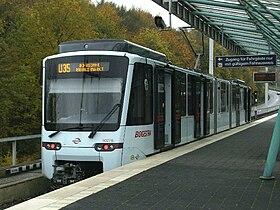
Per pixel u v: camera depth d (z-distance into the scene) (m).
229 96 27.72
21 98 27.58
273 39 25.66
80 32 27.67
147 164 11.69
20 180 11.88
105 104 11.97
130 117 12.10
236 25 24.22
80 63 12.32
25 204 7.23
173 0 17.83
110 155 11.65
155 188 8.55
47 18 27.27
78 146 11.85
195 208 6.96
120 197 7.75
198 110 19.72
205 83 20.77
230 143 18.12
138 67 12.54
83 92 12.16
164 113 14.77
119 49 12.62
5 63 27.52
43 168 12.34
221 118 25.19
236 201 7.41
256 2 16.17
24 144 28.34
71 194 8.00
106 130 11.79
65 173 11.93
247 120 35.41
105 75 12.13
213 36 27.42
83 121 11.96
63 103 12.25
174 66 15.91
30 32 26.97
